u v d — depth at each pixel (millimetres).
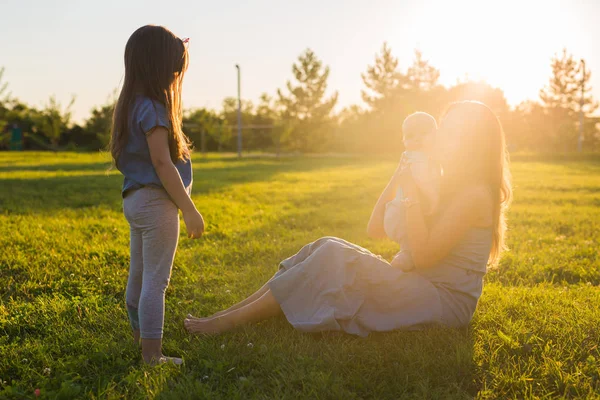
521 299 4266
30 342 3406
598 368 2984
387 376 2895
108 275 5078
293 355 3123
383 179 17828
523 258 5891
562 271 5422
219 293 4547
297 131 49594
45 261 5555
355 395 2686
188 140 3186
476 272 3400
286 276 3301
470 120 3273
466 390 2818
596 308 4004
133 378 2795
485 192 3266
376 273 3314
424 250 3244
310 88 49125
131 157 2945
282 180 17234
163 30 2953
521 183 16000
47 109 46062
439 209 3307
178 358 3074
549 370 2947
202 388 2693
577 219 8820
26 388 2812
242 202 11352
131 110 2900
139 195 2941
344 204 10953
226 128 50688
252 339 3346
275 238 7109
